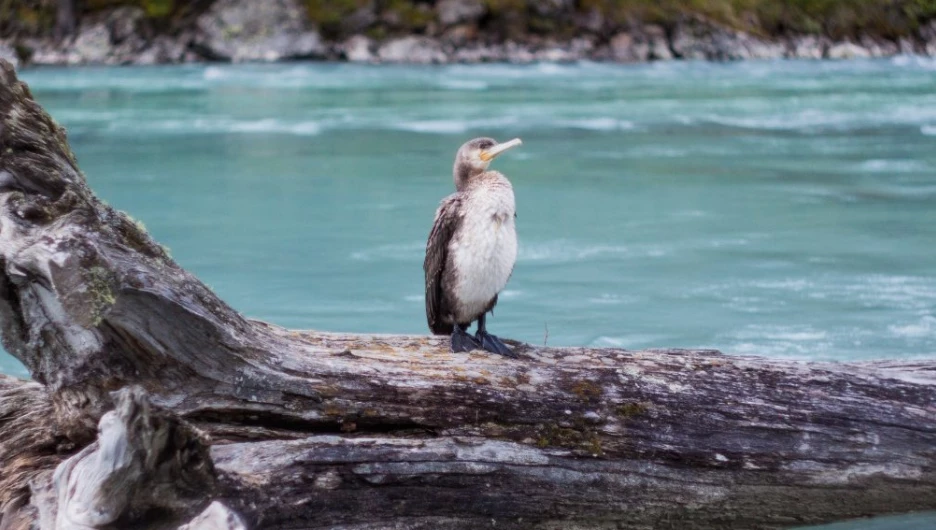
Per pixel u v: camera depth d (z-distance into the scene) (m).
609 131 29.67
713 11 54.88
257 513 6.43
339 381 7.06
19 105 6.59
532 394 7.29
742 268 15.75
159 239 17.44
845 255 16.53
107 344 6.58
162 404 6.75
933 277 15.23
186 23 48.97
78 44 47.16
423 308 13.79
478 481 7.01
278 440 6.85
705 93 38.78
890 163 24.83
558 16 51.72
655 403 7.39
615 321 13.18
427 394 7.15
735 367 7.66
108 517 5.80
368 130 29.20
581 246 17.06
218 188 21.64
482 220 7.82
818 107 35.12
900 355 11.85
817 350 12.04
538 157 25.53
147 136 27.84
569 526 7.28
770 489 7.49
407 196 20.94
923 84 42.59
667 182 22.56
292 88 38.75
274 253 16.61
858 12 57.91
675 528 7.48
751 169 24.03
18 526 6.37
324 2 50.38
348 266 15.85
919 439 7.55
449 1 51.06
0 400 7.55
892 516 7.73
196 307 6.66
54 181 6.49
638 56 51.50
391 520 6.88
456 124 30.36
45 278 6.23
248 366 6.87
